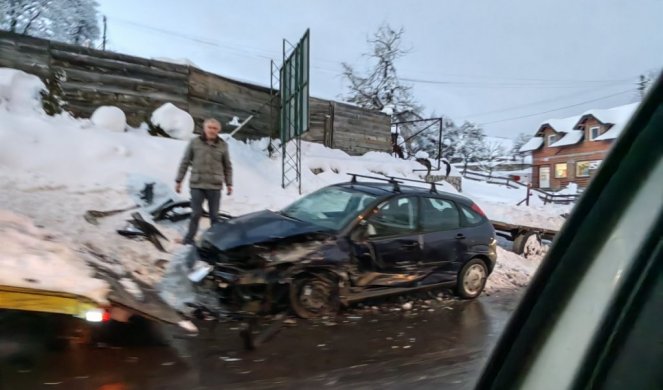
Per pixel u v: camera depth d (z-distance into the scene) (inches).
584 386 31.9
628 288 31.9
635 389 30.4
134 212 299.6
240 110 529.3
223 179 287.9
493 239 284.5
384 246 232.2
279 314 210.2
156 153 401.4
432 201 264.2
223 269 203.6
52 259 160.9
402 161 710.5
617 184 34.4
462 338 204.8
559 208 796.0
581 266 34.4
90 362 151.5
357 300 225.3
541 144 1731.1
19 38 402.0
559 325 34.4
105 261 218.7
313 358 171.5
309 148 604.7
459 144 2012.8
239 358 166.1
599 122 1472.7
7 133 326.6
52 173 322.7
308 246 213.6
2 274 142.8
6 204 257.0
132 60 454.0
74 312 147.7
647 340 30.6
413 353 183.5
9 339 153.5
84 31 1112.8
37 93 396.5
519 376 35.3
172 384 143.2
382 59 1430.9
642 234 32.1
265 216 240.7
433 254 251.8
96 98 435.5
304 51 435.5
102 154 360.2
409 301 257.3
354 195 251.6
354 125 677.9
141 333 177.9
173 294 218.4
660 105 34.0
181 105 482.0
